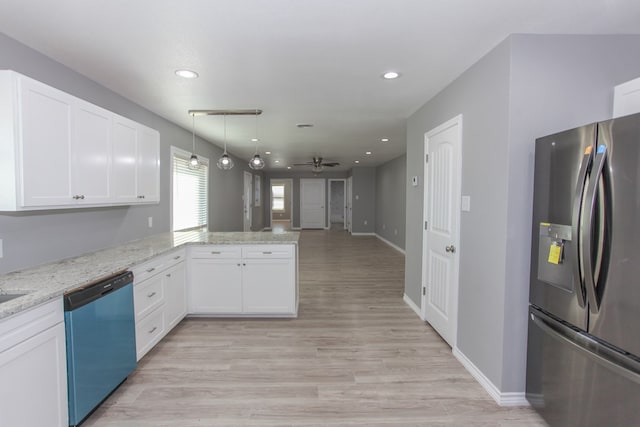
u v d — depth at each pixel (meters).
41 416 1.57
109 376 2.04
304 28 1.94
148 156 3.21
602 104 2.02
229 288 3.45
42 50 2.22
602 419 1.51
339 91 3.07
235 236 3.83
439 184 3.06
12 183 1.76
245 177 9.03
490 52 2.22
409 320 3.49
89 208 2.79
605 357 1.48
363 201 11.02
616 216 1.42
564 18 1.82
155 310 2.73
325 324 3.38
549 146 1.83
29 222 2.21
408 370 2.49
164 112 3.80
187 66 2.49
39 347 1.56
